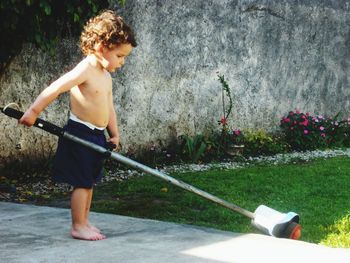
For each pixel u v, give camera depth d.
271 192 4.82
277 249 2.94
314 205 4.43
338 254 2.89
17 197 4.68
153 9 6.26
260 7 7.38
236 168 6.11
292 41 7.86
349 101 8.75
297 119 7.78
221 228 3.85
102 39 2.96
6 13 4.67
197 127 6.83
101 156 3.03
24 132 5.41
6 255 2.82
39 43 4.89
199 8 6.71
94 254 2.83
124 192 4.82
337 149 7.91
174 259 2.77
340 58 8.61
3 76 5.25
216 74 6.97
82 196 3.04
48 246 2.95
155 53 6.34
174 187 5.00
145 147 6.35
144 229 3.26
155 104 6.40
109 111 3.10
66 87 2.93
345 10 8.59
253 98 7.43
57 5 4.96
